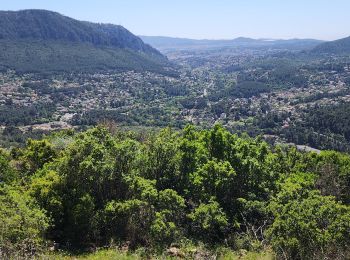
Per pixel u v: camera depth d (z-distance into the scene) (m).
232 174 15.09
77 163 14.34
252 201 14.83
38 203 13.46
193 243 13.16
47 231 13.01
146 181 14.38
